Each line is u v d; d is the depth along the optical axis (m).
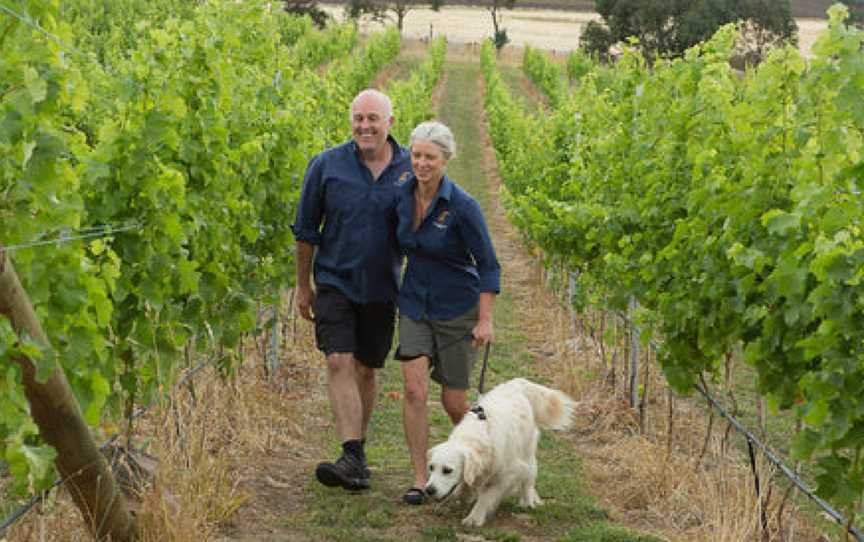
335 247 5.64
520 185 17.06
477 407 5.27
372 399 6.09
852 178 3.91
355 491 5.76
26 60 3.29
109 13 25.97
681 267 6.08
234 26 7.86
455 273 5.49
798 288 4.22
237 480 5.49
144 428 6.13
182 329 5.39
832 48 4.32
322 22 60.88
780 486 6.62
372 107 5.48
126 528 4.22
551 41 75.69
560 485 6.12
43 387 3.56
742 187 5.19
